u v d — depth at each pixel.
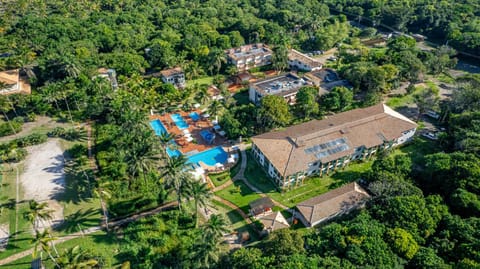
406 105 126.62
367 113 104.75
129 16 187.38
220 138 107.38
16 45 147.25
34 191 80.44
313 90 117.69
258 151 95.75
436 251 61.50
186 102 120.62
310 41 181.50
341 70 139.00
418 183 81.44
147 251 67.88
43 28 160.88
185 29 175.25
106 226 73.12
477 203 68.69
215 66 146.50
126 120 87.94
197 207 80.44
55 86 112.50
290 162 85.69
